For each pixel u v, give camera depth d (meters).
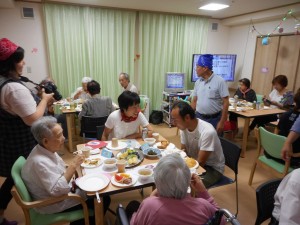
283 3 3.99
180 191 0.92
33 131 1.37
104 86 4.86
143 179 1.44
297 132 1.88
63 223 1.49
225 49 6.02
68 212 1.53
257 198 1.26
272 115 3.68
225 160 2.08
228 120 4.08
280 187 1.17
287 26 4.50
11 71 1.55
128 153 1.75
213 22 5.62
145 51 5.02
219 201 2.39
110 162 1.62
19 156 1.67
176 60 5.31
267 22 4.91
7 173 1.70
